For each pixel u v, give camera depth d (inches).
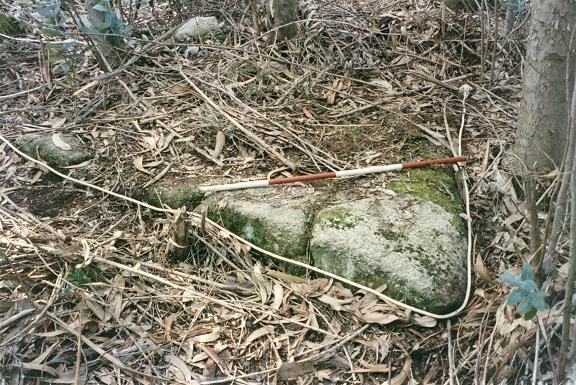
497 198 112.4
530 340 86.1
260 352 93.5
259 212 107.2
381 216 104.6
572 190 70.4
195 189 113.7
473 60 151.7
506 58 145.9
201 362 92.1
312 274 102.9
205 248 107.1
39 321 93.8
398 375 90.0
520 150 112.3
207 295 101.2
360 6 169.8
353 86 141.8
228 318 97.7
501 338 89.8
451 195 111.5
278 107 134.0
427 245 100.4
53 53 151.4
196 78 141.6
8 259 100.3
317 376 90.3
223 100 136.1
